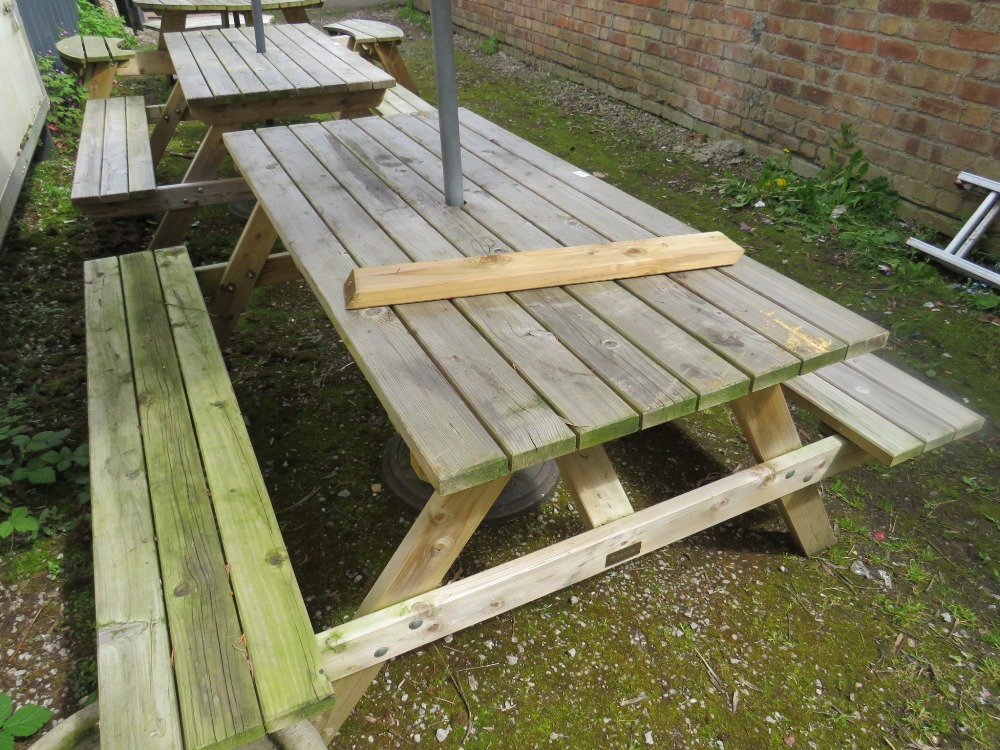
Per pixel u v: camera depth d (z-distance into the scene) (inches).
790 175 180.2
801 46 173.8
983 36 135.0
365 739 65.2
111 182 125.4
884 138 159.9
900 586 80.7
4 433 91.7
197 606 50.0
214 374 75.9
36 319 121.8
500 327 60.8
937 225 151.3
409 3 368.8
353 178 92.0
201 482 61.4
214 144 134.5
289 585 51.6
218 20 330.6
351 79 131.4
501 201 86.1
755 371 54.6
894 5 149.9
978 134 140.3
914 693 69.7
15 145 154.4
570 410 50.6
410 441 48.9
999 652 73.6
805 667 72.1
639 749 64.7
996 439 102.0
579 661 72.4
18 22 181.5
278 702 43.9
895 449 67.9
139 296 91.5
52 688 67.7
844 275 141.6
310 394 109.6
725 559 84.0
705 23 200.2
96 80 193.2
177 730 42.5
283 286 139.3
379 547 84.4
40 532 83.3
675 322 62.0
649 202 173.3
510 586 62.0
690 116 215.6
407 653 72.7
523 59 291.1
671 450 100.7
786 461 73.4
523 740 65.3
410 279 64.2
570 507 91.0
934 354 118.6
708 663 72.3
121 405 71.2
